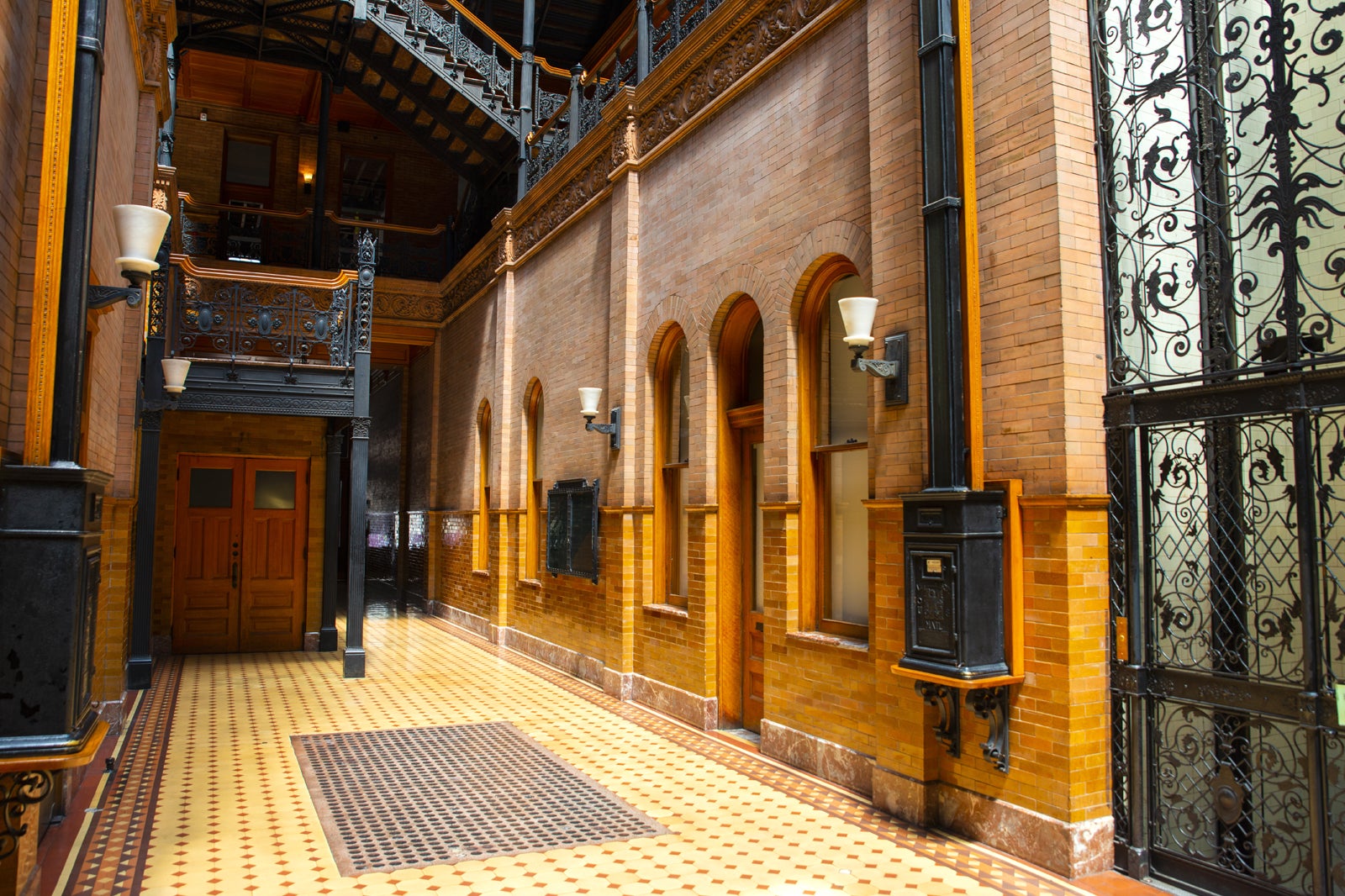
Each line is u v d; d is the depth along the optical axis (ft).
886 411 19.72
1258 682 14.47
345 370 37.19
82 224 13.71
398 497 71.56
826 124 22.85
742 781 21.93
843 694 21.54
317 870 16.10
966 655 16.46
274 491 45.55
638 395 32.76
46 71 14.64
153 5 27.40
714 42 28.04
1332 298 17.02
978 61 18.21
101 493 14.52
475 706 31.14
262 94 64.54
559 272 41.11
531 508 44.65
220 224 59.72
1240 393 14.75
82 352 13.60
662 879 15.78
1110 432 16.49
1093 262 16.60
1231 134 17.51
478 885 15.48
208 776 22.25
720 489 27.84
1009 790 16.94
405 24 45.62
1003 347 17.35
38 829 15.23
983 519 16.84
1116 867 15.99
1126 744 16.06
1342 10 14.29
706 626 27.53
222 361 35.27
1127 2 17.11
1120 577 16.25
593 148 36.78
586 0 54.13
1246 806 14.94
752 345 28.09
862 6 21.71
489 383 50.60
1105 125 16.89
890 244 19.84
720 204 27.66
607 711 30.27
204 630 43.80
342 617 58.85
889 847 17.28
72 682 12.45
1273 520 16.69
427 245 67.72
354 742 25.84
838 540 23.50
